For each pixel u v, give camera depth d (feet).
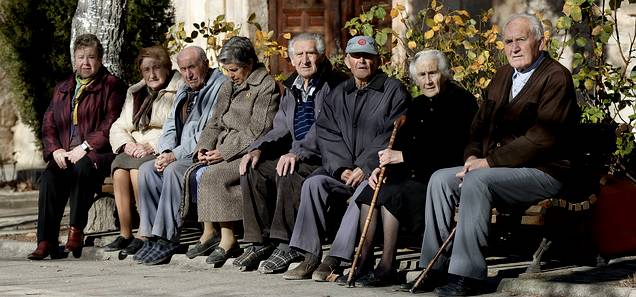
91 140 36.22
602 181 30.40
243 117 33.50
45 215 35.96
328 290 28.53
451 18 38.17
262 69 34.12
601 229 30.04
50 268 33.47
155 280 30.53
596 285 27.07
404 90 30.71
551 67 28.17
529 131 27.99
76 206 36.04
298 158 31.53
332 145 31.04
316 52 32.32
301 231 30.42
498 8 42.47
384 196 28.91
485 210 27.63
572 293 27.04
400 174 29.45
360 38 30.81
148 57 36.01
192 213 35.35
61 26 52.65
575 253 30.37
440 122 29.58
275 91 33.68
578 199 29.30
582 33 39.60
